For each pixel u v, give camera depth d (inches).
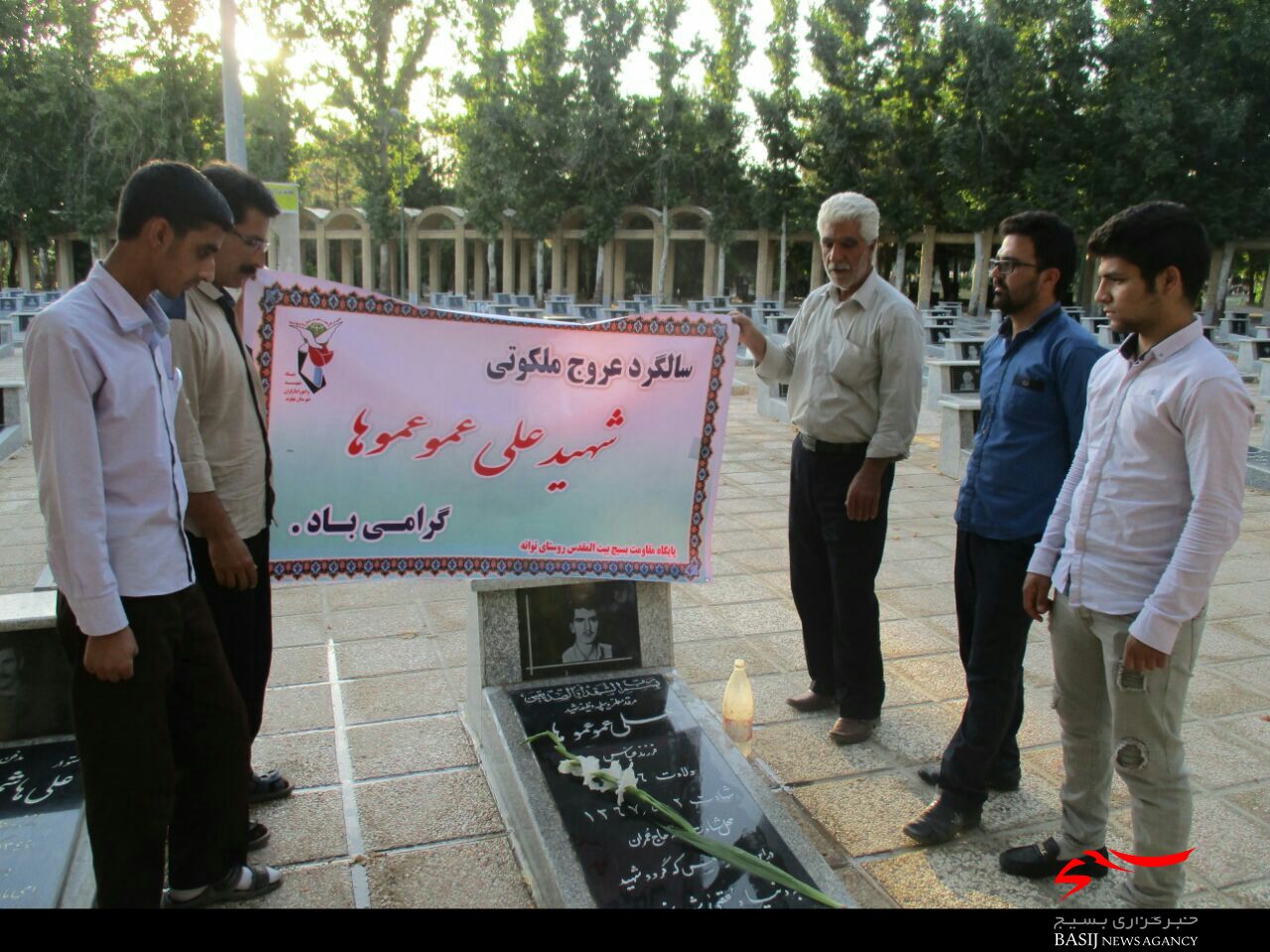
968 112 1064.2
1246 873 112.5
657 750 116.4
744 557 234.7
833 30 1136.2
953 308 1186.6
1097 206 1066.1
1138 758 96.0
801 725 147.0
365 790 127.0
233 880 104.2
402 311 126.2
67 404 78.3
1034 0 1034.1
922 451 378.6
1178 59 1023.6
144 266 83.2
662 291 1304.1
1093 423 98.4
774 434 413.1
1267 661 173.9
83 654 84.5
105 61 1221.1
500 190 1275.8
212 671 96.9
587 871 95.7
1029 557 113.0
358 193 1910.7
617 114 1238.9
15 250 1496.1
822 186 1184.8
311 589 204.1
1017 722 127.5
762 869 95.8
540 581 132.9
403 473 129.0
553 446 132.5
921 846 116.6
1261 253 1326.3
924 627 190.5
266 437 112.3
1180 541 88.2
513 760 113.7
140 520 85.6
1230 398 85.4
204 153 1288.1
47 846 101.7
